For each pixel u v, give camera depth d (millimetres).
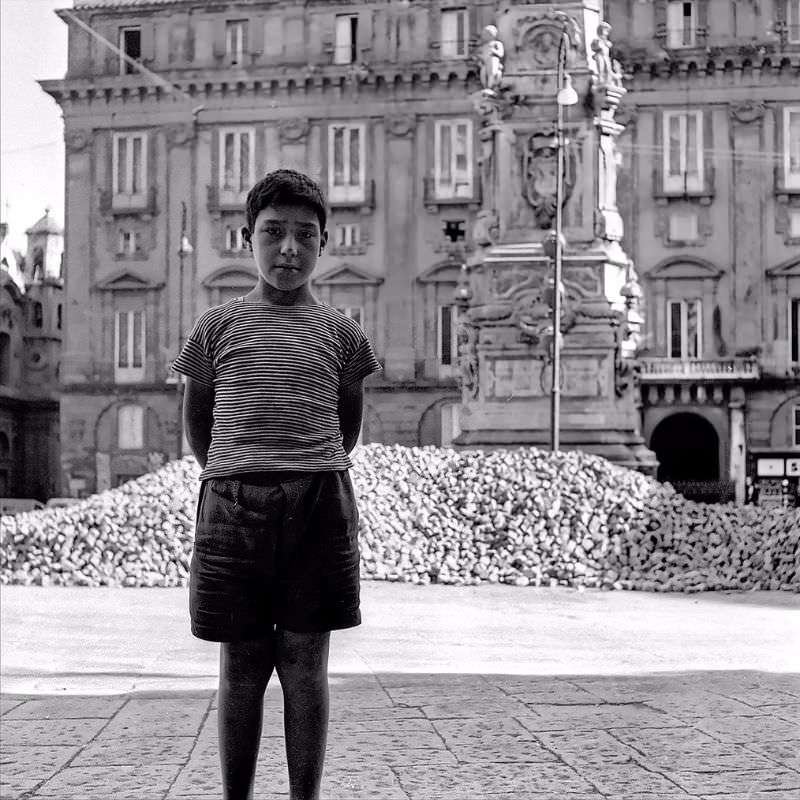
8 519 23922
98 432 65688
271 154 64625
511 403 28594
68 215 66250
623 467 26094
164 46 65438
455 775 6895
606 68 28984
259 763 7293
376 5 63438
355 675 11047
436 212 63438
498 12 29438
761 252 60000
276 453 4695
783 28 58312
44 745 7941
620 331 28438
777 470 59188
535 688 10039
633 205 60531
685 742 7727
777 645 13594
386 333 63594
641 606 18297
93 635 15102
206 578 4691
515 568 22031
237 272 64812
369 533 22812
